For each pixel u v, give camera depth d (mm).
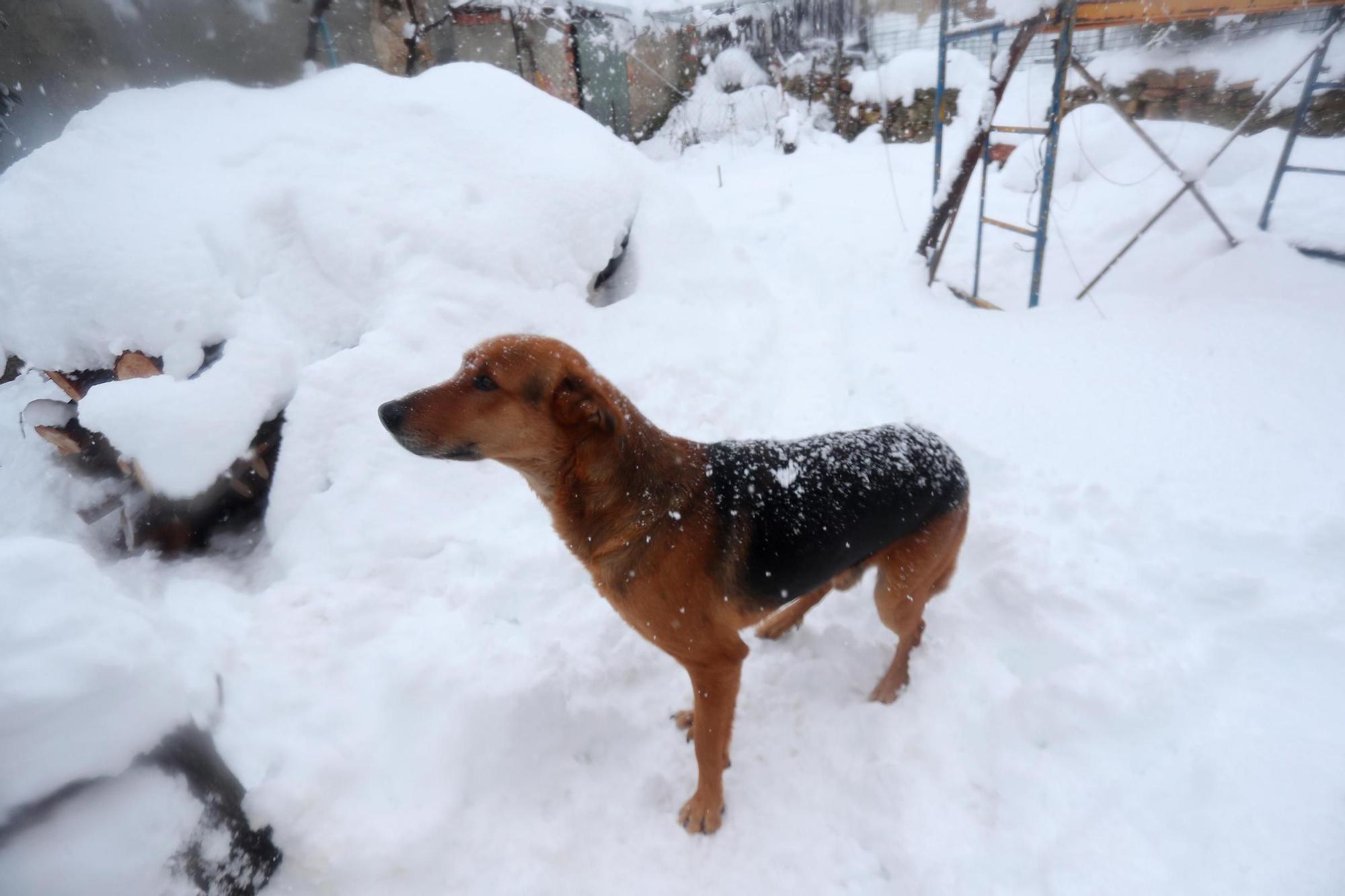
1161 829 935
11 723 658
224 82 2271
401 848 946
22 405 2062
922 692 1159
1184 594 1254
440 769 1042
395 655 1208
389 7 4293
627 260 2404
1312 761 964
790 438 1838
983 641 1237
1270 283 2422
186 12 2549
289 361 1625
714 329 2230
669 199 2492
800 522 989
